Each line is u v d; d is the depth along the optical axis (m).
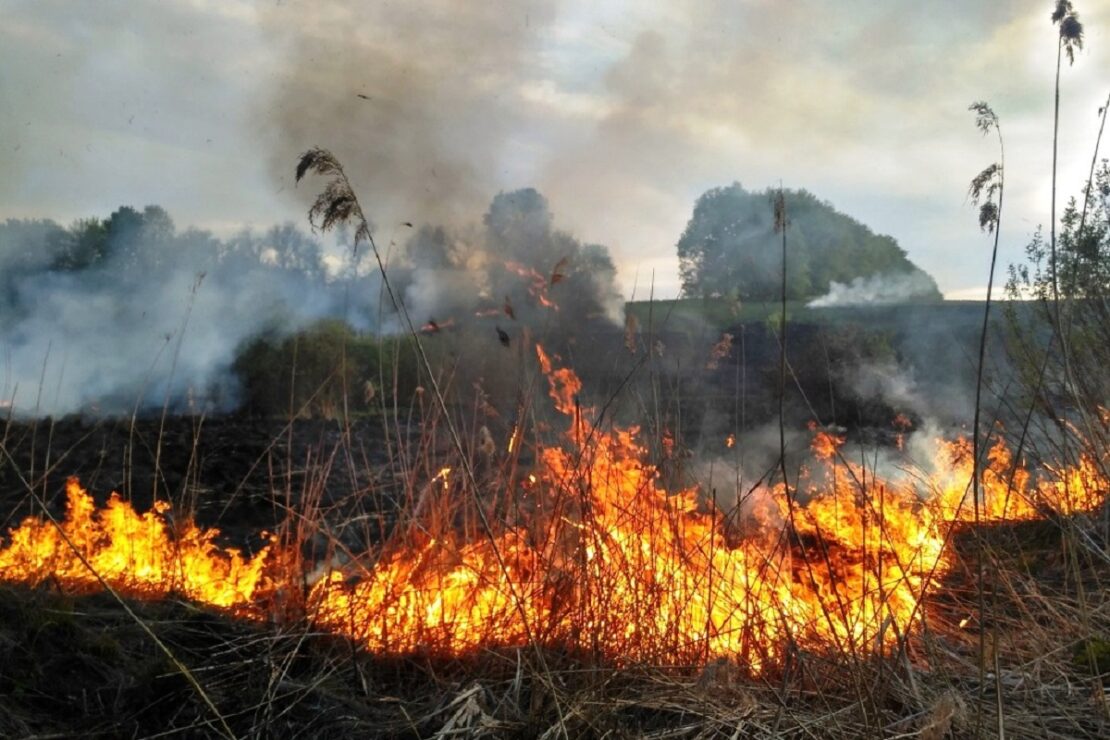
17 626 3.16
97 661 3.08
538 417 4.16
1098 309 4.85
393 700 3.07
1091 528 3.94
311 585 3.83
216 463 8.12
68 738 2.69
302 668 3.30
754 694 2.96
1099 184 5.29
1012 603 3.66
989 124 2.91
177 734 2.77
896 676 2.96
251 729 2.79
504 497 3.88
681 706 2.90
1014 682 3.01
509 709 2.93
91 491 6.64
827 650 3.11
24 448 8.02
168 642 3.30
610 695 3.00
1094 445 3.90
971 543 4.41
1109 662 3.05
